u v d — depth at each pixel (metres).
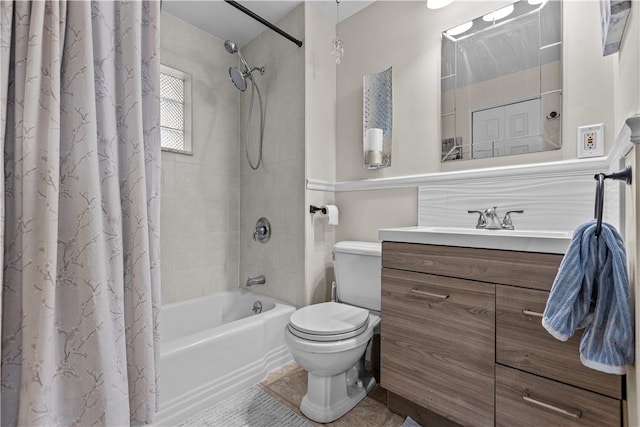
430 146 1.69
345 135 2.08
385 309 1.29
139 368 0.95
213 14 2.02
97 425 0.83
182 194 2.05
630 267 0.73
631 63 0.73
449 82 1.62
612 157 1.02
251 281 2.12
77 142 0.82
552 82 1.32
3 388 0.75
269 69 2.15
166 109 2.02
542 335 0.90
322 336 1.26
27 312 0.74
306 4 1.94
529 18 1.39
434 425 1.21
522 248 0.94
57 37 0.79
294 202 1.97
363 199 1.98
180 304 1.97
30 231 0.75
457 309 1.08
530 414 0.92
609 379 0.80
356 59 2.04
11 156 0.76
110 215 0.88
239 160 2.38
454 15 1.62
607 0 0.78
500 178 1.42
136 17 0.95
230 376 1.52
